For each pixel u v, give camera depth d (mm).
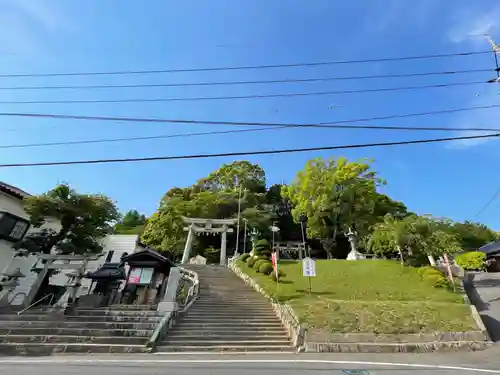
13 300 19172
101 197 21891
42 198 19359
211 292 19688
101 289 19516
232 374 7746
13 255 21156
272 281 21469
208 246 46312
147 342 11680
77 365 8836
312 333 11805
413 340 11656
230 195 48875
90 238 21562
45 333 12539
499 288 20031
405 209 39000
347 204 35219
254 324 13859
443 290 18750
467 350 11320
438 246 22891
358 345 11273
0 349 11227
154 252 17969
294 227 54719
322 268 25953
